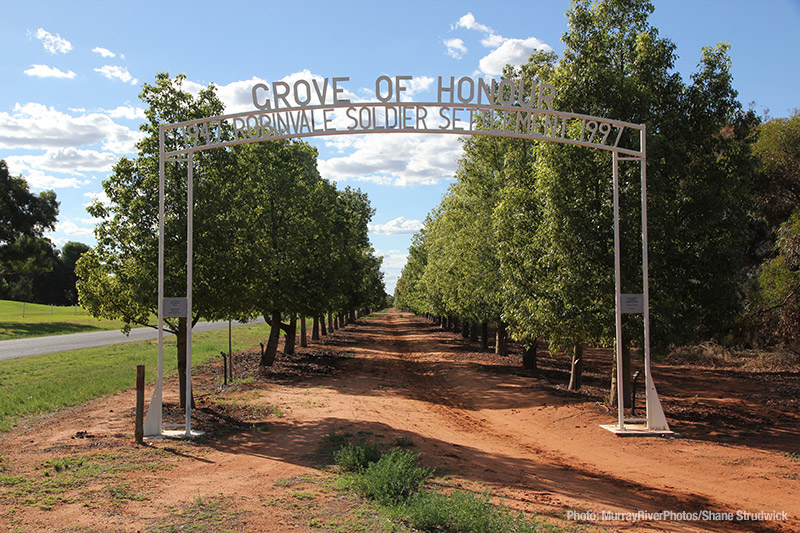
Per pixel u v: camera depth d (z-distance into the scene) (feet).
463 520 18.65
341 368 78.59
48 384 51.70
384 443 32.94
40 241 188.65
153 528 18.71
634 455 33.58
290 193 72.33
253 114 35.09
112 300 40.68
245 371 67.72
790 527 21.67
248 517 19.97
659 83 44.62
